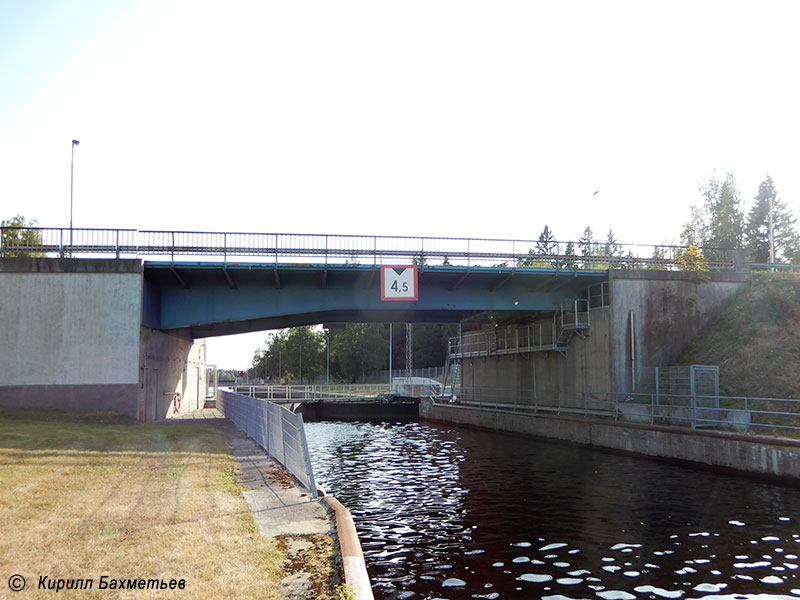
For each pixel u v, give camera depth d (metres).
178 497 9.77
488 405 40.97
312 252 26.42
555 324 32.53
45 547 6.78
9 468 11.59
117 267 23.31
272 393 55.94
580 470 21.48
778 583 9.87
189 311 27.33
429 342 99.44
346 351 104.06
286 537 7.90
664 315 29.53
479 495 17.09
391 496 17.06
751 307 28.55
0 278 22.61
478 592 9.43
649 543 12.11
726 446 20.27
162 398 28.75
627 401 28.14
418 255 27.61
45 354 22.50
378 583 9.84
